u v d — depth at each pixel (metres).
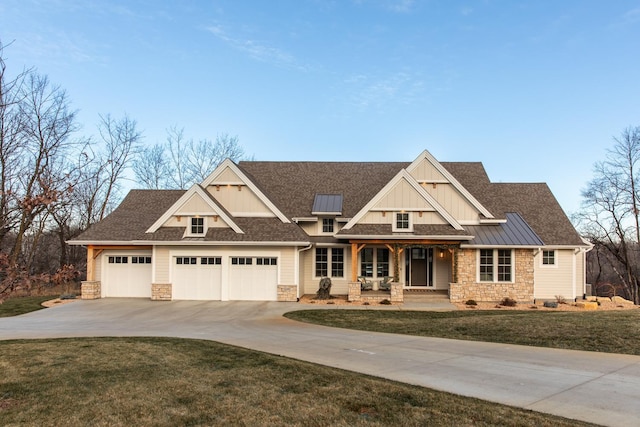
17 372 8.49
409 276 24.89
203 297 22.66
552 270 24.20
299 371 8.56
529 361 9.57
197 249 22.77
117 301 22.47
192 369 8.76
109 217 25.16
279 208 24.89
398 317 17.52
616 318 14.70
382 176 28.27
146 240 22.48
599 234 35.53
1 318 17.73
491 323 14.47
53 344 11.48
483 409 6.42
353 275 22.27
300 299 22.92
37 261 40.88
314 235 25.47
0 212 10.37
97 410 6.41
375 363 9.45
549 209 26.30
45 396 7.05
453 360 9.71
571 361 9.55
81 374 8.35
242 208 24.25
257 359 9.62
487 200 25.27
